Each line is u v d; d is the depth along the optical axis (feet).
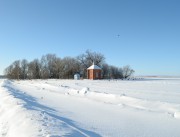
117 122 38.99
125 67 399.44
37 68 449.06
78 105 59.62
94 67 302.45
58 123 33.78
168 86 145.18
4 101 59.52
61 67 407.44
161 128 35.40
